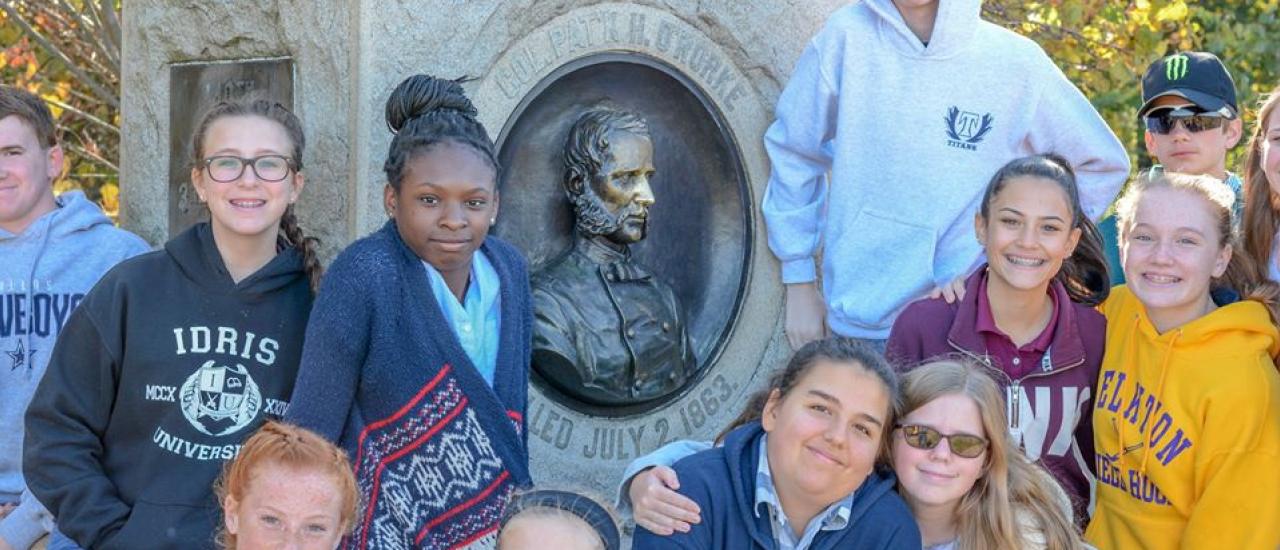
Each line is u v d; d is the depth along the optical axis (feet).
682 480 10.93
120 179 16.24
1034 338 12.82
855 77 15.02
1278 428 11.93
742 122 16.21
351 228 13.70
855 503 10.98
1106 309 13.24
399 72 13.79
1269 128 12.96
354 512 10.20
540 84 14.80
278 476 9.81
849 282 15.03
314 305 11.00
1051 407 12.81
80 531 11.25
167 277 11.59
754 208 16.30
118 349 11.43
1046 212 12.46
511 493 10.73
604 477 15.24
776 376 12.05
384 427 10.94
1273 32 31.19
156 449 11.42
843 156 15.08
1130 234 12.39
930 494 11.28
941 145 14.88
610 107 15.46
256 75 14.65
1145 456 12.21
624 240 14.97
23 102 13.85
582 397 14.92
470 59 14.24
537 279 14.75
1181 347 12.17
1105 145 15.26
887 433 11.41
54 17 29.63
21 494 13.76
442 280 11.28
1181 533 12.31
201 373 11.47
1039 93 14.97
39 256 13.84
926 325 13.25
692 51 15.80
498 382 11.50
